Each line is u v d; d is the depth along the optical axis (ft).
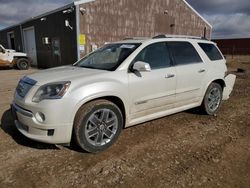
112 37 55.01
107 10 53.01
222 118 17.13
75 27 48.85
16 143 12.50
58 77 11.40
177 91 14.76
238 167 10.43
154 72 13.43
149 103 13.42
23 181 9.28
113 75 12.00
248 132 14.53
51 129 10.53
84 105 11.07
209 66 16.87
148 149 12.04
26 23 70.38
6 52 54.90
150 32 63.05
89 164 10.56
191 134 14.06
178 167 10.37
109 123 11.94
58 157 11.12
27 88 11.48
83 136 11.06
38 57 66.95
